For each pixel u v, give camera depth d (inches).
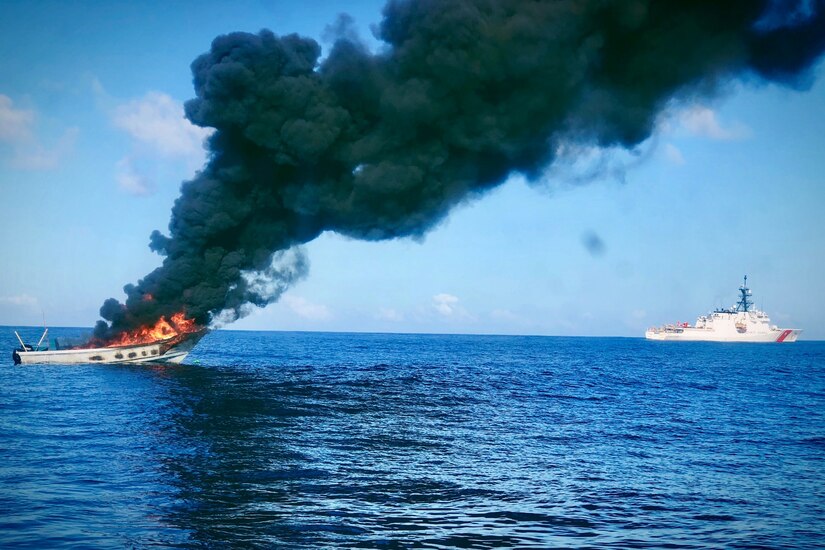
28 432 1128.8
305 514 695.7
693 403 1990.7
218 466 906.7
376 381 2534.5
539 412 1684.3
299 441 1133.1
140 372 2437.3
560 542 639.1
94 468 866.1
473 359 4643.2
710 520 725.9
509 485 862.5
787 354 6609.3
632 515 738.2
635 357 5442.9
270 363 3462.1
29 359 2642.7
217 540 605.9
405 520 690.8
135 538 603.2
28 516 652.7
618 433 1360.7
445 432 1307.8
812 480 938.7
